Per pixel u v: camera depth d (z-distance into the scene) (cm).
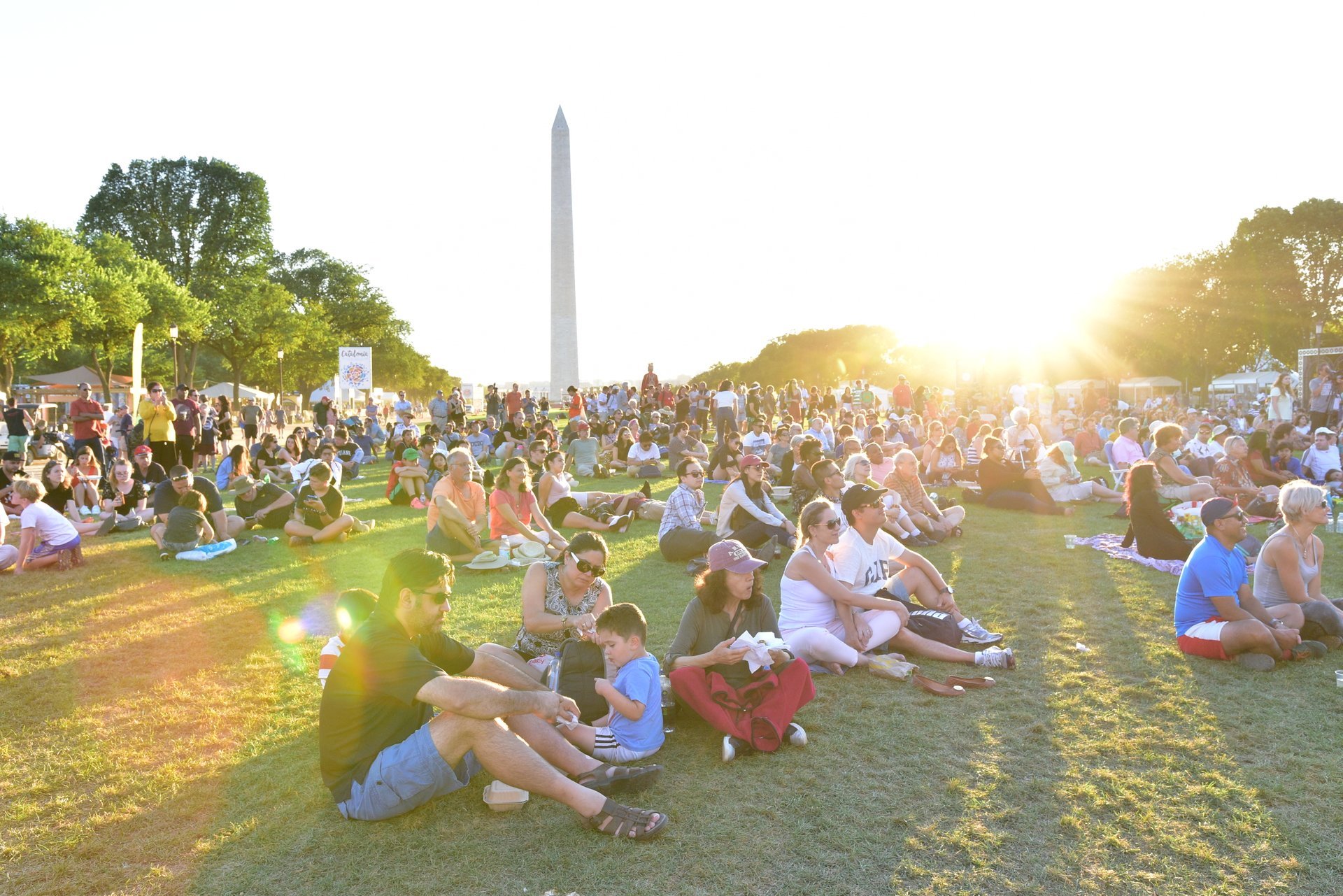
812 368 9762
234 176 5406
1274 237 5594
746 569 494
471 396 9594
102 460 1656
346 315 7344
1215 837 369
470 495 995
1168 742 460
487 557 905
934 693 538
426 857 363
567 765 416
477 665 434
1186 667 575
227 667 612
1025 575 850
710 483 1711
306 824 392
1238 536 578
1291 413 2084
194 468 2058
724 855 361
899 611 602
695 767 447
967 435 2175
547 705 392
